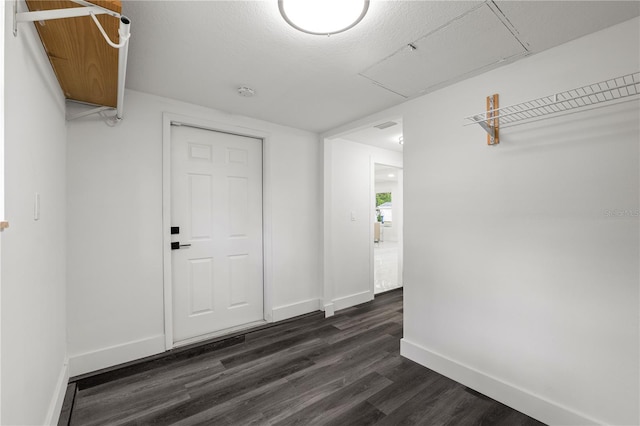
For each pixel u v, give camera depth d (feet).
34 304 4.00
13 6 3.05
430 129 7.47
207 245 9.06
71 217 6.69
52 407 4.94
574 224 5.18
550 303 5.45
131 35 5.09
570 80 5.22
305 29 4.75
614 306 4.79
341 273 12.30
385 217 40.55
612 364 4.81
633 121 4.61
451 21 4.74
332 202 11.93
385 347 8.61
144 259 7.66
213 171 9.18
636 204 4.59
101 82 5.54
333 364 7.61
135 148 7.54
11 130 3.08
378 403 6.06
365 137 12.15
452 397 6.26
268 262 10.24
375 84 7.01
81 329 6.81
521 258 5.82
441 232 7.19
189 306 8.72
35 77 3.95
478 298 6.48
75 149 6.75
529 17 4.62
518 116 5.85
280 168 10.47
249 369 7.34
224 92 7.61
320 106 8.55
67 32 3.90
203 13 4.52
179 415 5.65
